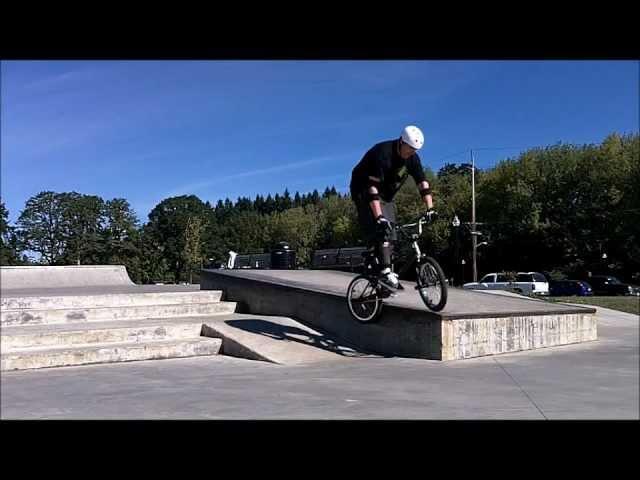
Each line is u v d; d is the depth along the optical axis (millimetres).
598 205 48750
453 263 57188
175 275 69312
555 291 39625
